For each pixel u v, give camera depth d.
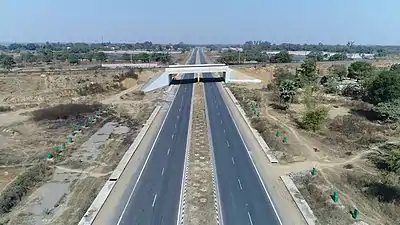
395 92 89.06
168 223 39.31
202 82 136.75
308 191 47.31
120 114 88.88
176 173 52.53
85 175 53.03
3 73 123.06
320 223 39.41
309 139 68.56
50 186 49.72
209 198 45.06
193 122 79.94
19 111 90.81
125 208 42.47
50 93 107.25
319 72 152.50
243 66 159.25
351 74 136.00
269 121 80.12
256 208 42.59
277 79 127.25
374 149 63.59
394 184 49.00
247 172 53.06
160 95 110.94
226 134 71.06
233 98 105.06
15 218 41.16
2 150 63.62
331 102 101.75
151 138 68.88
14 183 49.25
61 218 41.09
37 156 60.84
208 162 56.78
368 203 44.28
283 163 56.75
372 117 85.38
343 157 59.97
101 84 117.06
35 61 190.62
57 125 79.25
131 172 52.94
